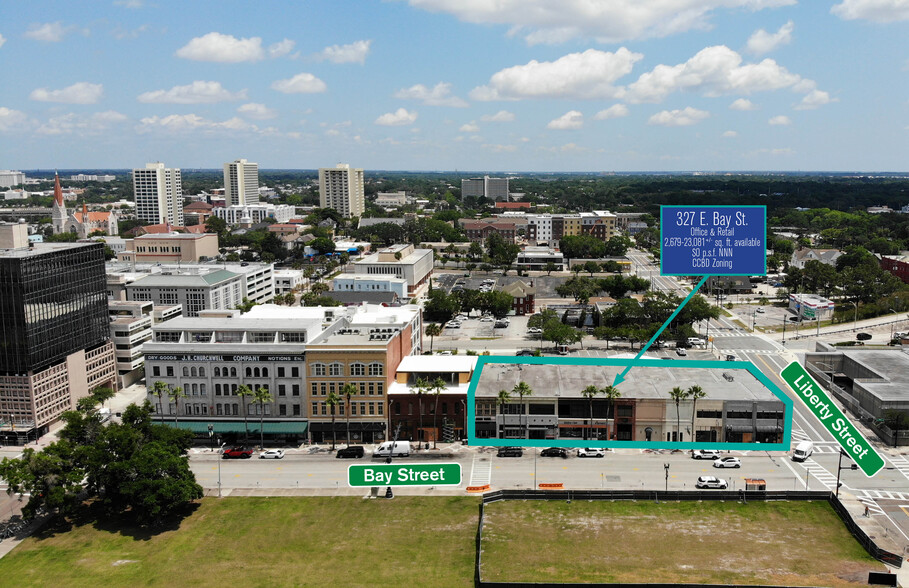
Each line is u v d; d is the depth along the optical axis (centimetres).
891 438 13962
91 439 12194
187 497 11062
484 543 10219
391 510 11406
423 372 14700
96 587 9369
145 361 14662
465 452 13775
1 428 14638
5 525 11225
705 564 9512
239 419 14488
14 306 14438
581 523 10800
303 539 10538
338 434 14488
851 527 10494
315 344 14400
